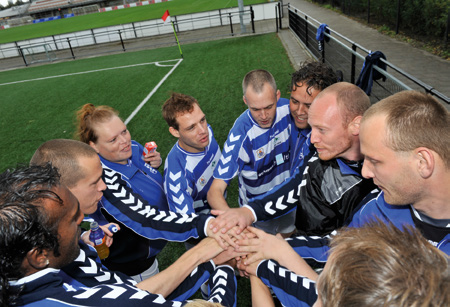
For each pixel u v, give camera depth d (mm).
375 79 3760
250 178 2141
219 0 29125
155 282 1195
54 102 8336
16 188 781
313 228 1385
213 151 2014
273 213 1494
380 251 537
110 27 17281
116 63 11922
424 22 8805
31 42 17656
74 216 868
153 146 2029
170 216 1595
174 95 1783
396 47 8492
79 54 15539
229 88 7219
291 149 2113
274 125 1984
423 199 899
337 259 570
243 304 2250
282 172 2184
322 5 19672
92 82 9695
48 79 11070
